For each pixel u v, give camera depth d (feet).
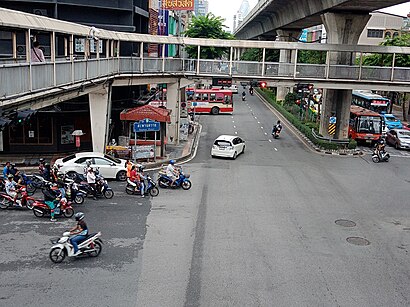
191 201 66.39
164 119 90.68
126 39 94.63
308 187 77.05
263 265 45.42
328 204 67.72
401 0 96.48
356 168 93.81
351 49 111.34
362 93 182.70
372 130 123.44
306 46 111.65
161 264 44.60
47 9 104.47
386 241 53.67
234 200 67.77
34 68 52.49
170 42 107.45
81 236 44.83
